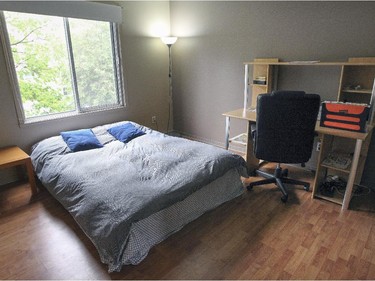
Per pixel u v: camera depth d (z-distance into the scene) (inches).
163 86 170.6
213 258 70.0
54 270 66.2
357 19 96.6
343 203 90.8
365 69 97.2
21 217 88.9
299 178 115.6
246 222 85.0
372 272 64.5
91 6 122.8
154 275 64.7
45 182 93.1
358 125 85.8
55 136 120.7
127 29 142.9
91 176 81.8
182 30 156.8
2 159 98.0
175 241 76.7
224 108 149.5
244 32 129.3
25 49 110.8
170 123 181.9
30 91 116.0
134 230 65.2
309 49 110.8
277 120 87.6
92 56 134.0
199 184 79.7
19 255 71.4
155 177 80.7
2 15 101.3
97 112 138.9
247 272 65.1
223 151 99.0
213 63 146.9
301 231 80.1
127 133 123.2
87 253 72.1
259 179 115.6
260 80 124.1
